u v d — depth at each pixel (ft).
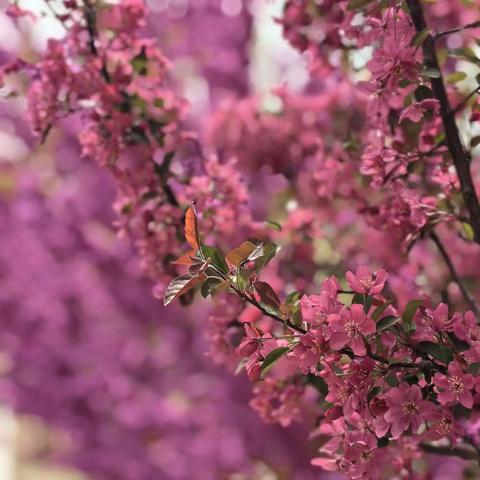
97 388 14.48
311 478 11.32
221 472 12.87
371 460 5.76
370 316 5.41
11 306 14.82
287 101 9.88
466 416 5.54
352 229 8.38
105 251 14.51
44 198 14.96
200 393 13.69
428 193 7.00
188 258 5.43
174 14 14.51
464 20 8.34
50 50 7.09
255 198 10.46
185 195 7.23
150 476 13.52
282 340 5.58
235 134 9.95
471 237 6.63
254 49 14.37
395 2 6.00
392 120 6.57
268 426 11.78
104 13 7.25
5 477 17.43
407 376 5.54
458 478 8.51
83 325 14.94
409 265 7.74
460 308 8.17
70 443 15.11
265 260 5.45
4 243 14.88
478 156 8.79
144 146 7.22
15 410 14.97
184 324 14.64
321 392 6.61
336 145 8.50
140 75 7.34
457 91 6.86
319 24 7.34
